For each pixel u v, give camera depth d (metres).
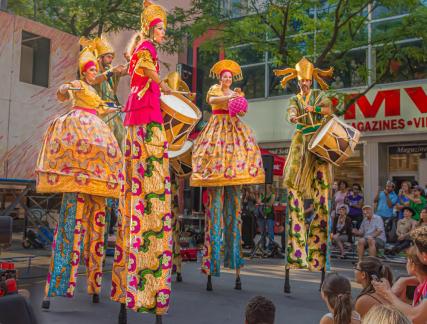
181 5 22.38
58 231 5.78
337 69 18.47
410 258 3.46
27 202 11.59
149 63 5.09
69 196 5.78
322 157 7.03
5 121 10.69
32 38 11.35
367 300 3.71
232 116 7.09
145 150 5.08
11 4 16.20
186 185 20.88
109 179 5.71
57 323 5.13
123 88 19.27
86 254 6.18
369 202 17.83
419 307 3.27
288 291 7.17
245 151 7.09
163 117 5.54
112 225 12.28
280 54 15.41
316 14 17.47
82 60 5.91
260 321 2.96
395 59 16.91
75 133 5.57
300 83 7.50
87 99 5.79
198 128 10.37
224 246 7.58
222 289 7.37
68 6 16.38
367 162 17.97
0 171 10.50
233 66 7.27
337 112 15.66
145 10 5.27
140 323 5.31
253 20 15.55
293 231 7.25
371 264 4.05
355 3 14.30
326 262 7.41
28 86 11.11
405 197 12.51
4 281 3.48
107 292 6.86
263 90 20.83
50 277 5.71
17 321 2.27
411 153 17.39
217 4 16.72
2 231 3.19
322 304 6.45
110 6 16.23
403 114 17.31
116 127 7.45
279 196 19.02
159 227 5.04
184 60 23.38
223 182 6.95
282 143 20.28
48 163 5.52
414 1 14.57
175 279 8.16
